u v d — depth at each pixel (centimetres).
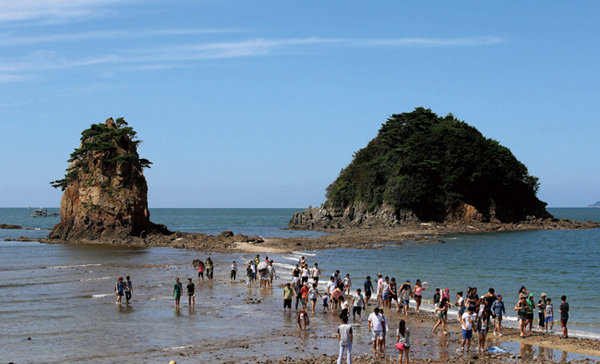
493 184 12756
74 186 8444
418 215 12162
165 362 2064
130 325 2680
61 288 3766
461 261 5862
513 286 4144
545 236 9950
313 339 2445
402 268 5178
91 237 7994
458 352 2278
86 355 2153
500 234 10438
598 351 2309
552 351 2309
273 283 4169
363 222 12588
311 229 12744
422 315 3080
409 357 2183
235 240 8031
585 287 4125
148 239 7956
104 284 3953
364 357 2152
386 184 12631
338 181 14500
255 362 2064
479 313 2270
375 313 2247
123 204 8088
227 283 4150
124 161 8225
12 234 11050
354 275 4662
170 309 3091
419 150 12519
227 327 2661
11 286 3834
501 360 2164
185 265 5234
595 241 8812
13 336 2444
